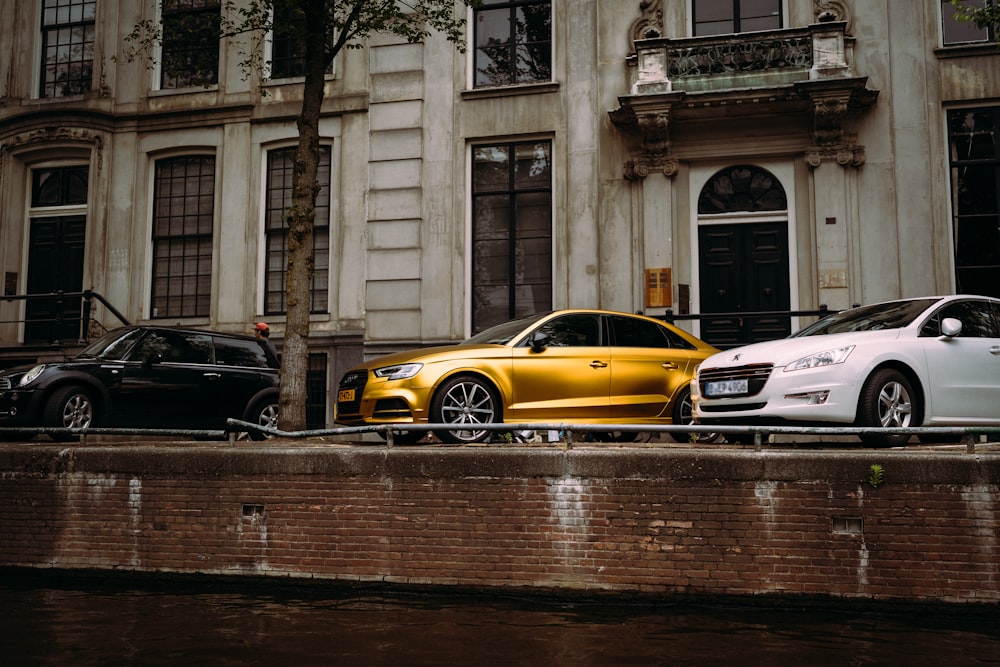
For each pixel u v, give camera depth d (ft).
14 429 30.68
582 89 52.26
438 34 54.49
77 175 59.77
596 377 33.73
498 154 53.62
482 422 32.24
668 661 19.52
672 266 49.70
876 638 21.25
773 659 19.62
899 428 24.27
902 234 47.52
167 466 28.81
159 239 58.03
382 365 32.68
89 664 19.48
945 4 49.16
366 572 26.73
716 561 24.47
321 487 27.45
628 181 50.96
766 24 50.88
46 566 29.40
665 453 25.17
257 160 56.90
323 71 39.14
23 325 58.95
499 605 24.90
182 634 21.95
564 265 51.24
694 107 48.49
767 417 30.35
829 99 46.52
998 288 47.16
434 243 53.21
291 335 37.04
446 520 26.32
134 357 39.81
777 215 49.32
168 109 58.08
